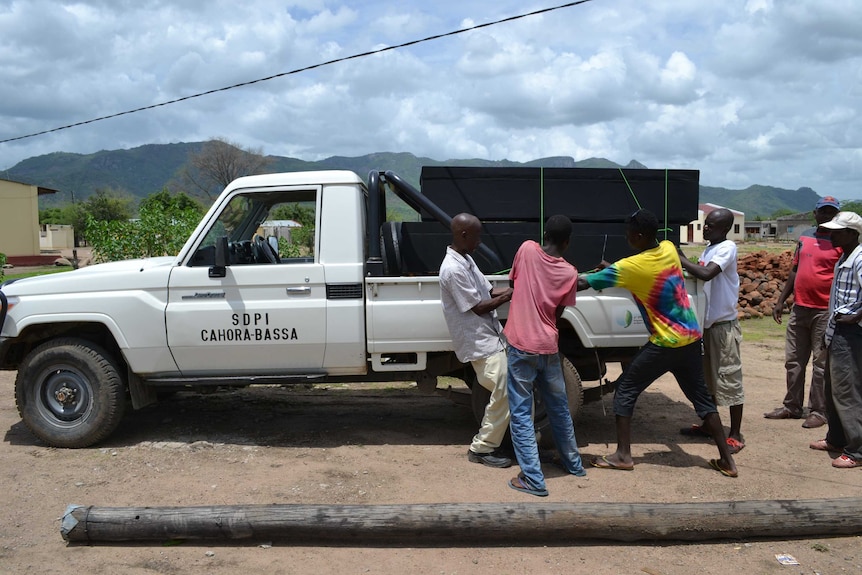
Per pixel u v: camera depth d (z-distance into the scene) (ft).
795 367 21.20
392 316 17.80
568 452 16.42
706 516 12.89
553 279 15.61
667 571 11.98
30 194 119.75
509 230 18.57
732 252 17.74
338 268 17.94
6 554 12.46
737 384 18.20
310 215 19.57
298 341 17.95
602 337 18.13
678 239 19.25
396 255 18.40
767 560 12.41
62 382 18.44
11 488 15.55
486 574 11.85
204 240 18.30
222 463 17.34
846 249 17.30
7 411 22.54
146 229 39.52
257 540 12.91
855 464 17.02
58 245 196.03
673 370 16.55
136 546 12.80
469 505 12.98
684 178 18.93
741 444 18.40
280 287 17.94
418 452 18.34
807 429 20.44
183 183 214.28
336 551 12.64
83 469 16.84
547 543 12.95
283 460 17.60
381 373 19.22
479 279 16.99
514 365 15.55
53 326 18.81
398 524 12.70
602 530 12.80
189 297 18.01
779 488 15.66
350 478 16.26
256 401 23.85
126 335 18.02
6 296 18.21
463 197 18.58
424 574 11.84
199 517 12.73
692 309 16.39
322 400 24.07
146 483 15.89
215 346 18.02
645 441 19.39
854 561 12.35
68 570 11.89
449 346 18.03
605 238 18.57
